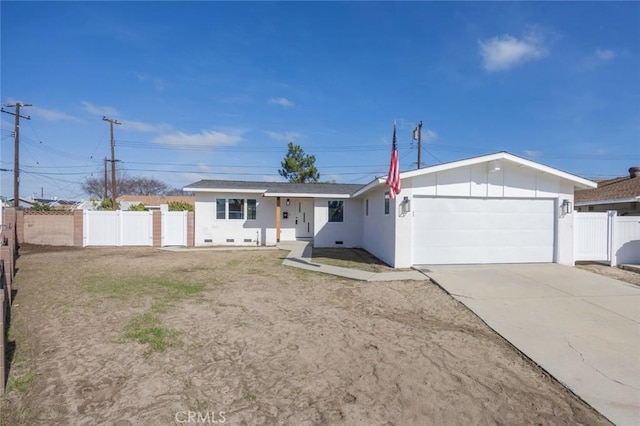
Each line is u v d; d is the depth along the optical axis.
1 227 11.62
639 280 9.65
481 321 6.29
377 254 13.82
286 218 19.64
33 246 16.80
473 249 11.49
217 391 3.74
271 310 6.68
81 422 3.14
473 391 3.90
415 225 11.32
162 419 3.22
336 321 6.14
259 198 18.92
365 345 5.10
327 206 17.89
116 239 17.67
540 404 3.69
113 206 29.02
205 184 19.12
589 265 11.89
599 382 4.14
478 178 11.39
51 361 4.34
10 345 4.82
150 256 14.09
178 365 4.31
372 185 12.67
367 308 6.99
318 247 17.67
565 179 11.51
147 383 3.86
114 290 7.98
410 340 5.34
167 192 62.28
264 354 4.71
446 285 8.59
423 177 11.23
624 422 3.41
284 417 3.31
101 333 5.29
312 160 34.97
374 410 3.47
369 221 15.58
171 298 7.36
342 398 3.68
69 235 17.45
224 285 8.75
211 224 18.50
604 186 20.23
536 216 11.64
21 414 3.24
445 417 3.40
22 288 8.16
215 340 5.14
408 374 4.25
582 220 11.96
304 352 4.81
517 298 7.55
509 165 11.50
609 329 5.83
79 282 8.84
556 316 6.45
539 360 4.69
